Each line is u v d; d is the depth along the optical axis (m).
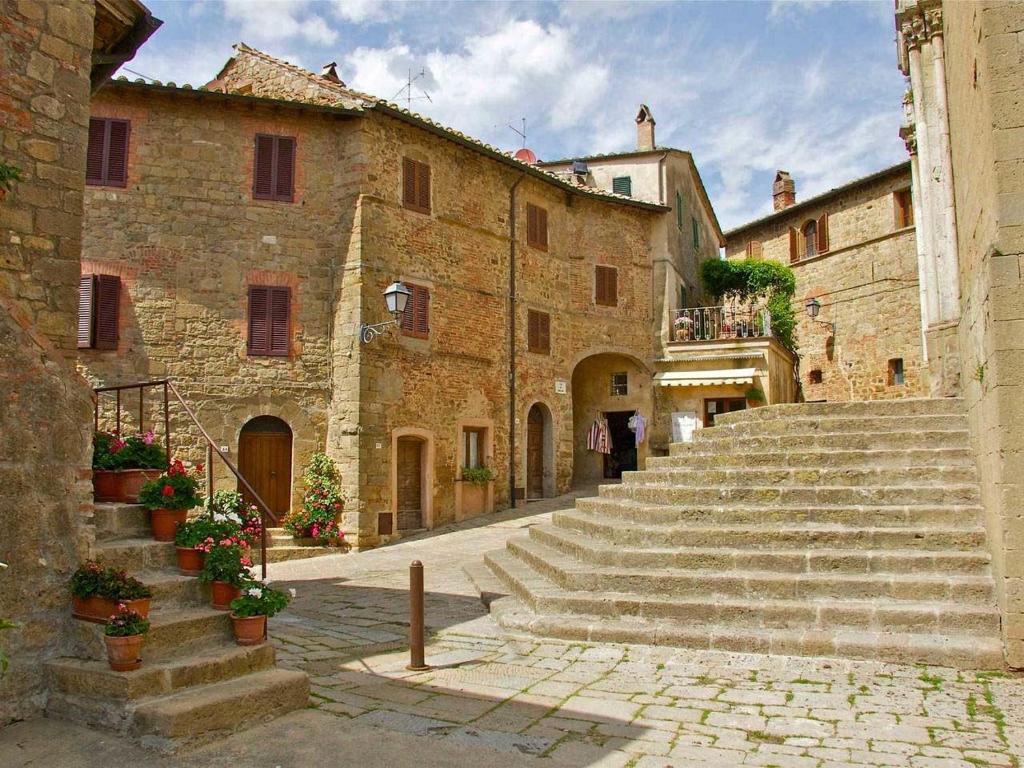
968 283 9.26
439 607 10.09
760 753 5.09
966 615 7.34
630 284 24.48
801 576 8.16
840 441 10.40
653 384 24.17
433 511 18.69
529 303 21.91
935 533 8.30
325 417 17.67
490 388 20.47
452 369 19.47
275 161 17.88
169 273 16.84
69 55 6.62
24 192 6.20
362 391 17.22
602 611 8.40
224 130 17.61
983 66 7.14
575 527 11.40
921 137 12.80
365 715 5.74
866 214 28.50
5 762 4.63
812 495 9.30
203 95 17.08
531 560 10.92
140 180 16.89
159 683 5.21
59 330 6.33
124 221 16.67
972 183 8.42
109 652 5.18
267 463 17.28
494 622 9.05
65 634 5.55
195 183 17.25
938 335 11.81
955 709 5.92
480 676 6.91
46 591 5.49
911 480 9.37
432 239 19.27
